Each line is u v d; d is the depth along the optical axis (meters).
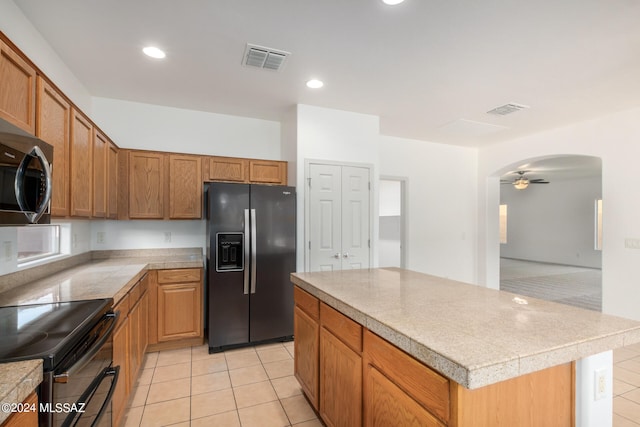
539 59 2.55
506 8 1.92
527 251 10.52
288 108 3.71
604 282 3.82
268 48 2.40
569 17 2.01
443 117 3.97
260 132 4.08
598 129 3.95
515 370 0.95
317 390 1.99
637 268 3.56
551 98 3.34
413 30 2.16
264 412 2.15
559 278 7.14
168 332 3.08
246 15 2.01
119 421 1.90
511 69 2.72
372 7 1.92
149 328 3.01
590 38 2.24
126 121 3.49
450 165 5.41
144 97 3.38
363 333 1.48
